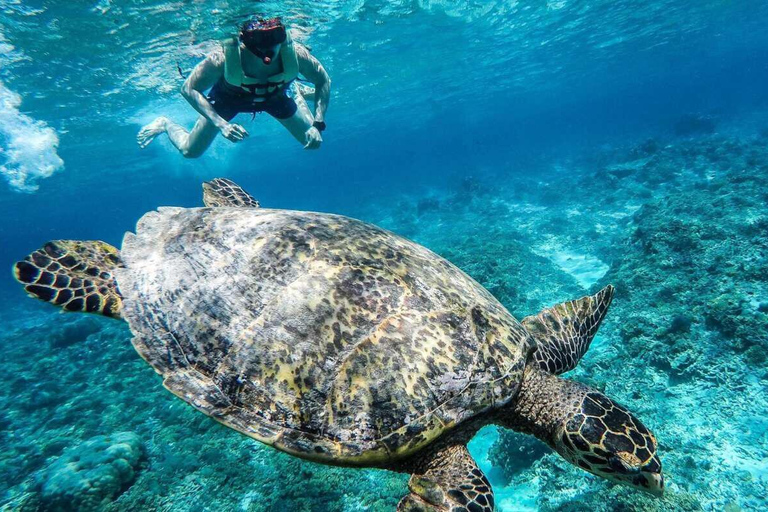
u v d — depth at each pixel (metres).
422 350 0.82
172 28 3.75
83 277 0.98
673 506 1.46
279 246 0.92
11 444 2.87
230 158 16.42
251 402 0.79
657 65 17.80
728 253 2.71
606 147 10.72
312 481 1.95
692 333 2.20
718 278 2.53
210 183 1.47
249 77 1.72
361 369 0.79
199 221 1.06
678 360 2.10
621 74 18.12
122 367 3.70
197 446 2.37
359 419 0.76
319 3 3.97
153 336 0.89
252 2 3.48
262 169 26.34
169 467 2.21
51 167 9.18
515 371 0.89
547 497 1.72
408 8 4.82
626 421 0.83
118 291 0.97
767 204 3.31
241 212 1.06
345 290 0.85
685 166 6.16
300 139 2.17
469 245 4.47
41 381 3.85
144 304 0.93
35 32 3.51
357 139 21.58
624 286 2.85
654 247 3.07
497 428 2.10
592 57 11.66
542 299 3.14
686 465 1.67
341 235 0.96
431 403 0.79
